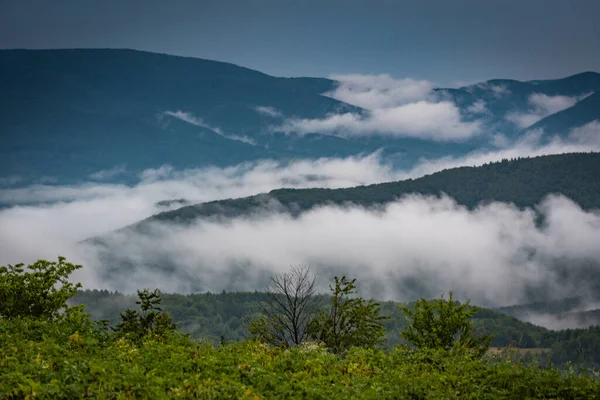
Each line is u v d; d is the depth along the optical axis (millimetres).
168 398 10312
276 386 11750
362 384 12547
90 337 14336
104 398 10000
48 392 9836
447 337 17797
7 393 9781
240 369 12672
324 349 16422
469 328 17906
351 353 15828
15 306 16281
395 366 14602
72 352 12586
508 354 15180
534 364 14102
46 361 11469
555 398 12461
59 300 16656
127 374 11180
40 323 14773
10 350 11984
